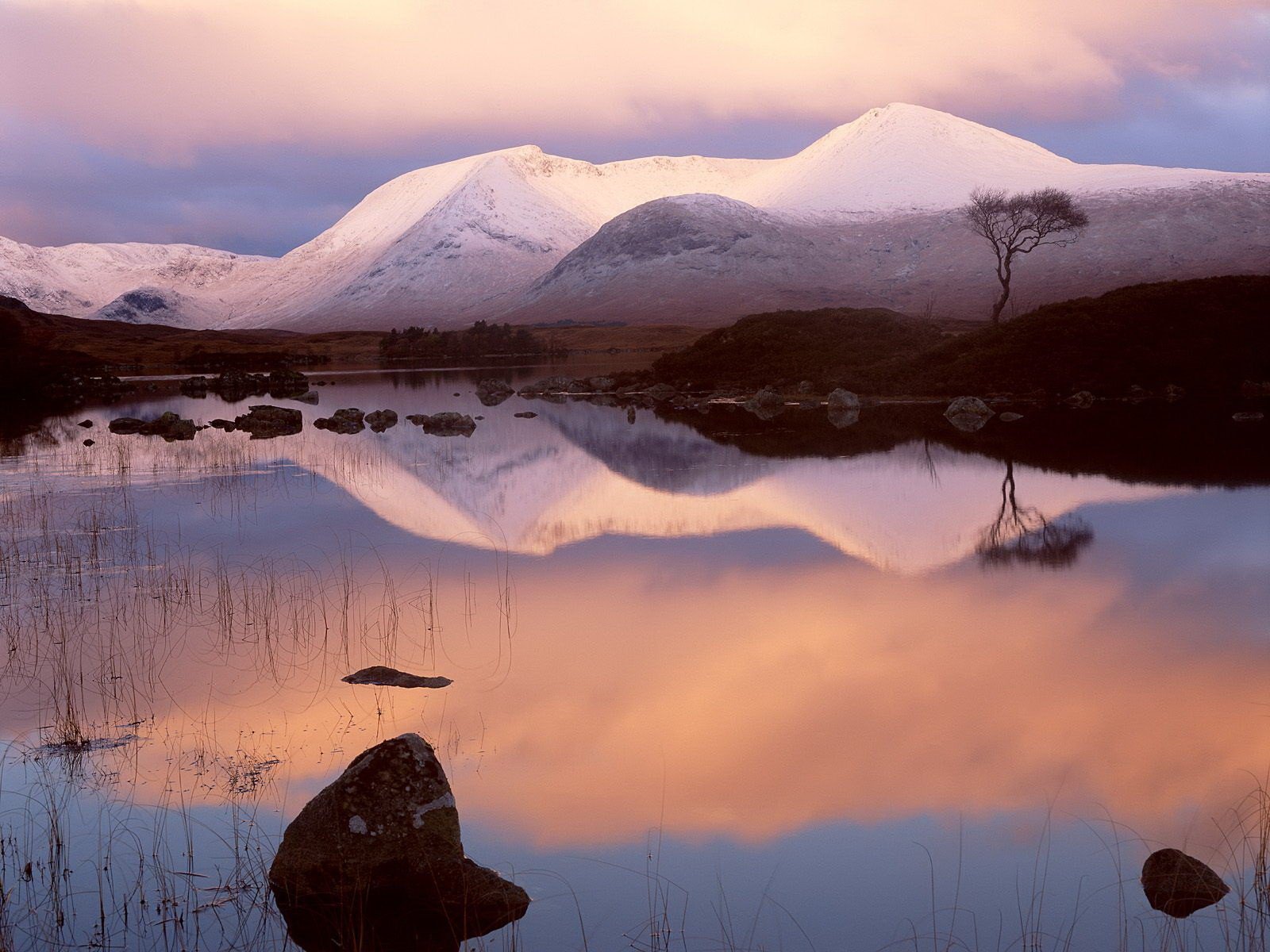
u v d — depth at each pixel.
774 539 18.53
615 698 10.57
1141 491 22.80
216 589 15.14
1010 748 9.23
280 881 7.04
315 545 18.36
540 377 86.00
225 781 8.61
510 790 8.46
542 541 18.66
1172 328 52.12
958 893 6.98
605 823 7.95
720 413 46.62
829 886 7.05
